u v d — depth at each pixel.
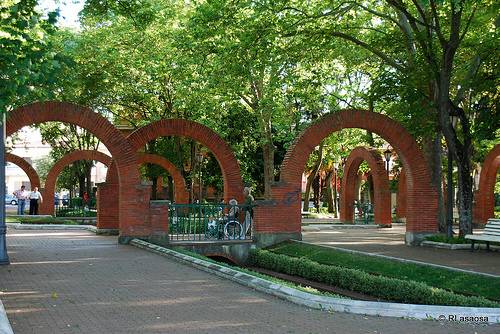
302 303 9.60
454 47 18.80
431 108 21.45
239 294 10.53
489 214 32.25
